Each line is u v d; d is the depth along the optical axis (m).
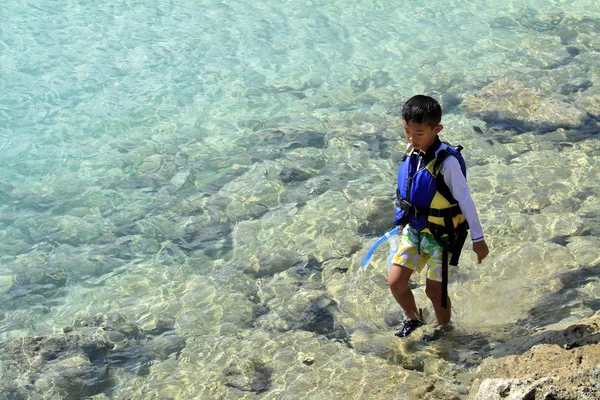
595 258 5.43
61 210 7.04
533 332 4.68
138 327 5.41
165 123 8.54
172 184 7.37
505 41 10.21
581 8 11.18
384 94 9.00
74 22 11.02
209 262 6.15
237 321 5.36
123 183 7.42
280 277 5.82
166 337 5.28
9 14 11.23
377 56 9.96
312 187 7.12
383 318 5.14
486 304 5.11
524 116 8.04
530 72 9.29
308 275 5.80
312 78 9.47
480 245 4.24
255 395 4.53
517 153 7.32
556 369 3.88
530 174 6.86
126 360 5.07
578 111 7.95
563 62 9.49
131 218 6.86
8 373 5.00
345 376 4.54
